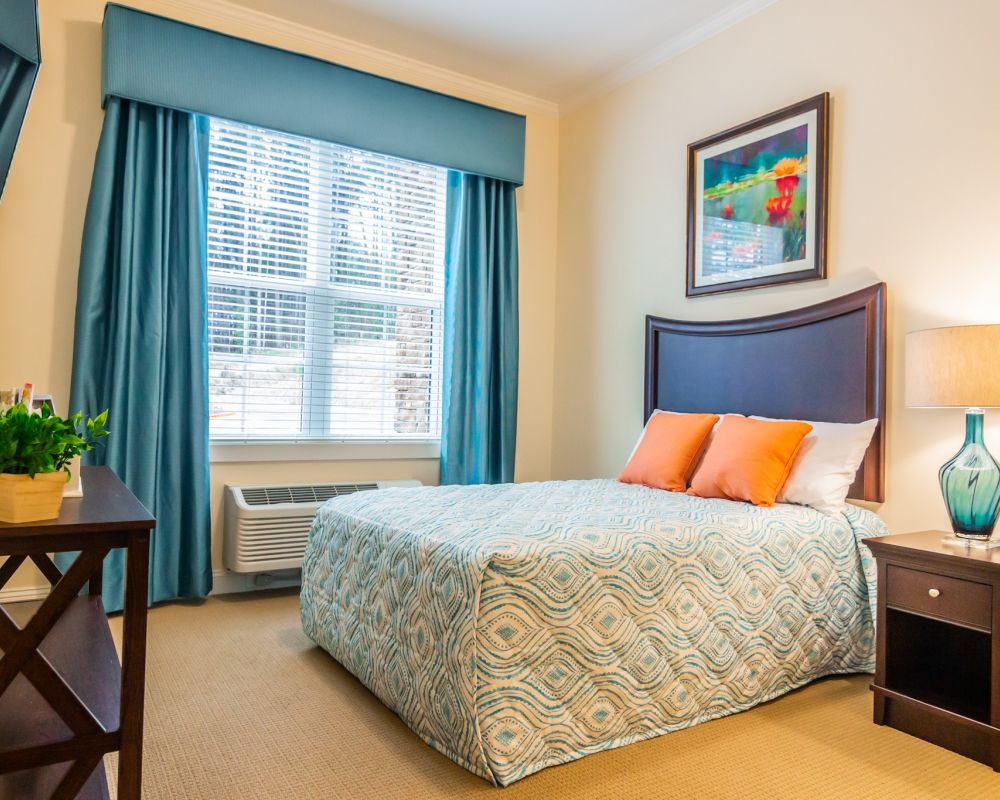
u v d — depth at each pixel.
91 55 3.07
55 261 3.00
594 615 1.83
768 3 3.19
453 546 1.85
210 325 3.41
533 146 4.36
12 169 2.92
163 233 3.11
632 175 3.91
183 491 3.22
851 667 2.43
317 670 2.42
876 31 2.76
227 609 3.14
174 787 1.64
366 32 3.58
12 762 1.08
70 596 1.15
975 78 2.45
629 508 2.38
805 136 2.98
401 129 3.71
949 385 2.08
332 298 3.73
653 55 3.75
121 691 1.16
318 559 2.62
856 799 1.65
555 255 4.43
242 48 3.27
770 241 3.12
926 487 2.55
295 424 3.63
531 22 3.46
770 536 2.24
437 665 1.80
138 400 3.06
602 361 4.07
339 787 1.65
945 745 1.92
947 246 2.52
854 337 2.74
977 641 2.18
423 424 4.04
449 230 4.02
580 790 1.66
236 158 3.46
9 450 1.17
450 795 1.63
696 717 2.02
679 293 3.60
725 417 2.97
